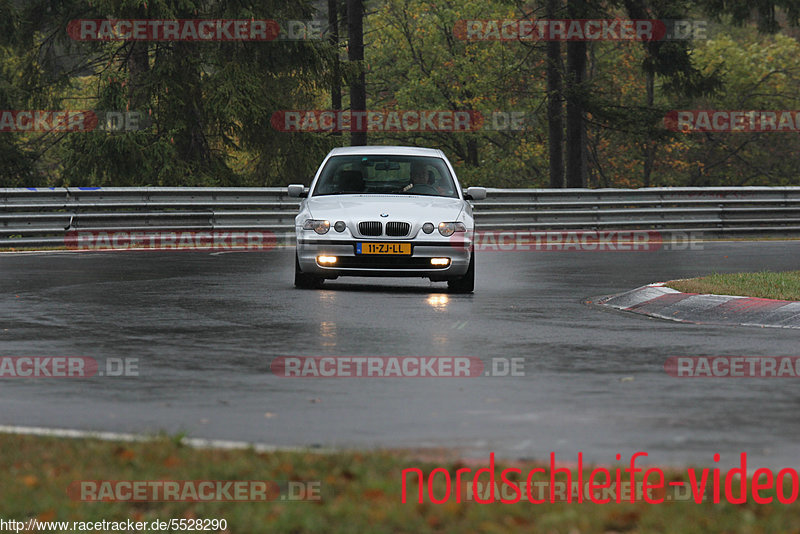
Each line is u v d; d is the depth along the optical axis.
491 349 39.38
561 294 57.91
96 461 22.64
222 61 137.62
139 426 27.09
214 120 139.50
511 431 26.59
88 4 144.50
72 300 53.19
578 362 36.69
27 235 91.69
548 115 166.88
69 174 136.12
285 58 140.62
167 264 73.56
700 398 30.73
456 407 29.48
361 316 48.03
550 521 18.44
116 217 90.75
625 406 29.64
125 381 33.09
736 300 49.66
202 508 19.66
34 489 20.66
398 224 56.69
